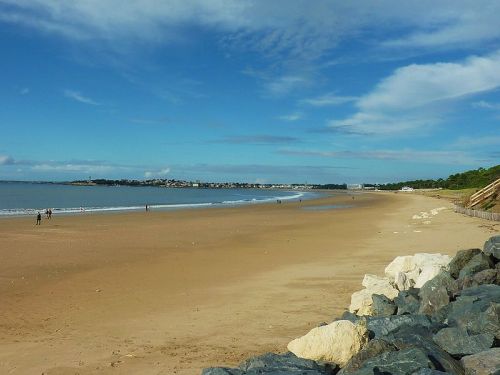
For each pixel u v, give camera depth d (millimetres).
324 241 25234
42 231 32562
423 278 10945
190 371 7633
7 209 62281
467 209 38906
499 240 11094
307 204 82000
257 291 13336
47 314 11438
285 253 20969
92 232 31859
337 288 13289
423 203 77688
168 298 12898
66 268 17984
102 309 11852
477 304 7438
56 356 8438
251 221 41469
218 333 9625
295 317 10578
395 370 5480
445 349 6387
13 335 9750
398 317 7828
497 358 5672
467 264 10305
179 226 36438
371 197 129500
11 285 14898
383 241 24047
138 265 18547
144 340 9297
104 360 8203
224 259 19672
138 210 60906
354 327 7121
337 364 6836
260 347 8727
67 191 149125
